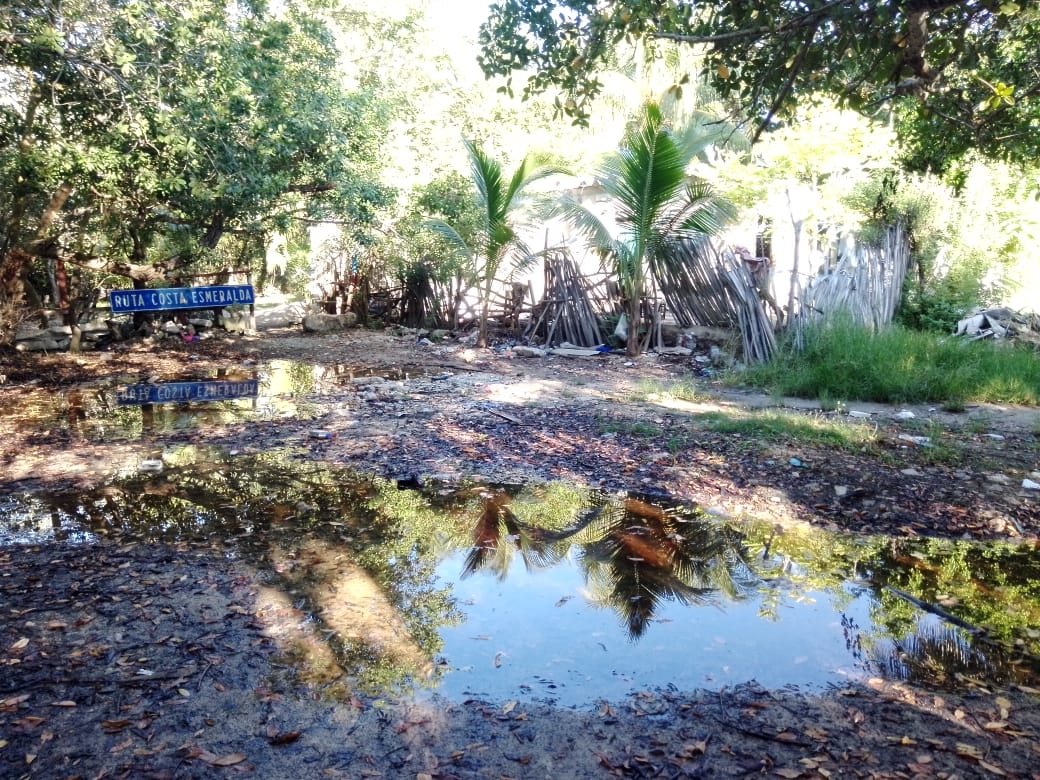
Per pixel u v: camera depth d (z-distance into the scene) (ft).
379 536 16.15
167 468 20.70
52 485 19.16
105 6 30.01
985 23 13.99
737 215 38.11
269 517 17.13
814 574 14.44
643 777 8.66
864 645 11.71
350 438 23.66
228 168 35.60
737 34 12.51
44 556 14.71
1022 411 25.80
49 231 44.42
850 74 16.92
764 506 17.97
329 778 8.60
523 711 9.91
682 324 41.01
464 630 12.12
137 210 44.37
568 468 20.79
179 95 31.65
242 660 11.03
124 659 10.99
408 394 30.68
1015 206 38.55
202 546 15.35
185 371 38.09
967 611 12.89
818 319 33.22
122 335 48.55
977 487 18.56
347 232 53.47
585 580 14.17
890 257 36.91
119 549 15.11
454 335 50.93
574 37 14.06
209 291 47.93
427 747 9.16
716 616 12.70
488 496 18.74
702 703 10.13
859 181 39.55
